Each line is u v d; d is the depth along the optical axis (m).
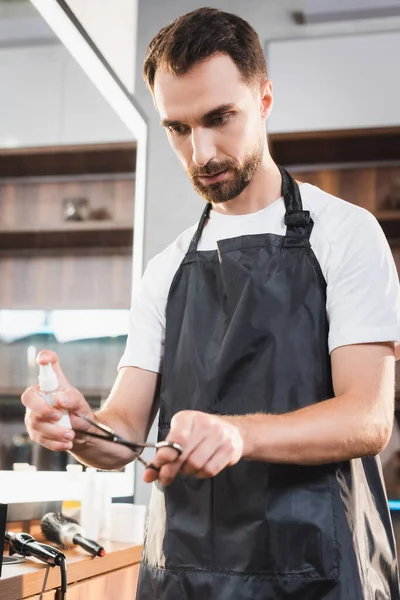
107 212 3.02
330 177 3.71
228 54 1.35
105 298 3.00
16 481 1.98
